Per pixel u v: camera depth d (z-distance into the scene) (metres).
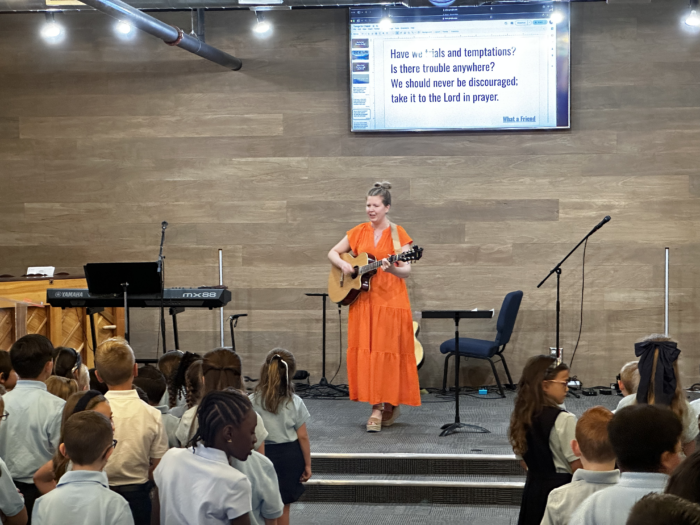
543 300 6.82
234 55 7.00
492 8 6.70
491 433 5.07
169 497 2.04
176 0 6.08
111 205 7.14
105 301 5.29
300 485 3.27
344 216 6.96
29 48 7.15
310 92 6.97
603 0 6.72
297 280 7.02
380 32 6.78
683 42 6.69
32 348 3.02
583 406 5.98
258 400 3.24
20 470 2.91
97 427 2.09
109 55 7.10
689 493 1.34
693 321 6.73
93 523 2.00
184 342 7.14
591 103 6.77
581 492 2.14
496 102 6.75
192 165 7.07
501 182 6.84
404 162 6.90
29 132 7.18
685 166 6.71
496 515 4.15
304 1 6.14
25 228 7.21
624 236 6.76
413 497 4.38
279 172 7.01
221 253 7.07
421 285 6.91
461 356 6.68
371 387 5.10
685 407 2.93
